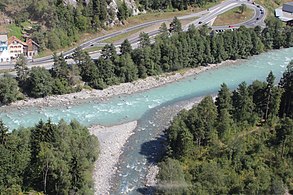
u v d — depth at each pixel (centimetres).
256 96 18238
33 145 14725
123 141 18275
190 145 16150
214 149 16275
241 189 13875
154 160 17025
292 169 15150
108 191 15175
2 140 14225
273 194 13812
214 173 14525
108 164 16600
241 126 17575
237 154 15538
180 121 16900
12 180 14025
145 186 15538
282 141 16062
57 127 15500
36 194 14138
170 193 13650
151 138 18638
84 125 19412
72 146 15125
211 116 16738
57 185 14088
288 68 19188
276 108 18100
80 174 14175
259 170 15025
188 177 14638
